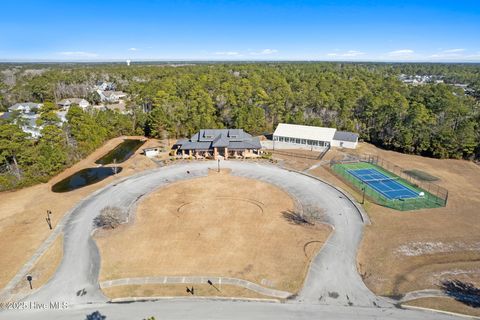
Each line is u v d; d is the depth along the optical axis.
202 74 131.50
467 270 29.72
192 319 23.92
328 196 45.31
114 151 68.25
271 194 46.00
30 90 123.88
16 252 32.12
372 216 39.72
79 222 37.94
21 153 50.94
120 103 132.75
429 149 64.50
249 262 30.67
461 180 52.09
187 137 76.94
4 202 43.62
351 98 89.44
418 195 45.78
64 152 57.69
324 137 67.94
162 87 101.88
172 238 34.69
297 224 37.78
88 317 24.17
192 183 49.94
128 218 38.94
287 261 30.83
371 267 30.11
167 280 28.16
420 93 98.50
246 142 63.88
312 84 112.19
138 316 24.22
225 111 84.81
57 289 27.05
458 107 79.50
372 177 52.72
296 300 25.94
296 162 59.69
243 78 121.38
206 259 31.08
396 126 70.06
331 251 32.44
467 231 36.38
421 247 33.28
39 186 49.56
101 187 48.25
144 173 54.19
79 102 119.75
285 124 74.19
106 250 32.44
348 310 24.86
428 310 24.80
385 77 144.88
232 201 43.75
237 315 24.28
